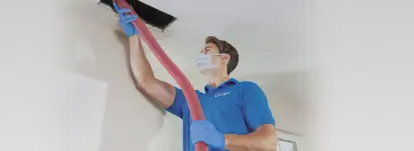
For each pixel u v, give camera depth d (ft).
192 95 3.75
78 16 3.59
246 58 3.99
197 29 3.92
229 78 3.90
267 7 4.16
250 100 3.86
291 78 4.04
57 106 3.44
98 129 3.47
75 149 3.39
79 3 3.61
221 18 4.01
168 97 3.71
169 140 3.65
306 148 3.93
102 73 3.57
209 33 3.95
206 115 3.71
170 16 3.86
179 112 3.71
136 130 3.58
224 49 3.94
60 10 3.59
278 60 4.06
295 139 3.91
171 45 3.81
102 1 3.67
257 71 3.98
